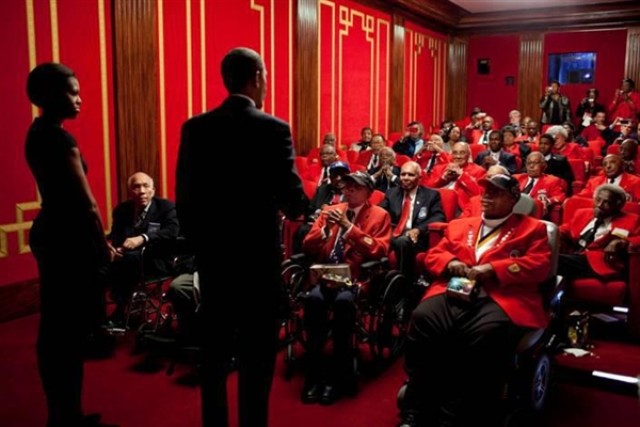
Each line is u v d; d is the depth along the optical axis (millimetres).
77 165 2020
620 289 3311
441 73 11125
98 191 4355
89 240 2066
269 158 1816
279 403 2654
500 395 2369
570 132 8641
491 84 11570
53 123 2041
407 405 2402
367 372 3014
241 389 1903
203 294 1896
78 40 4152
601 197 3533
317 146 7238
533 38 11125
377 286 3062
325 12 7312
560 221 4398
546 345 2551
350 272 2803
